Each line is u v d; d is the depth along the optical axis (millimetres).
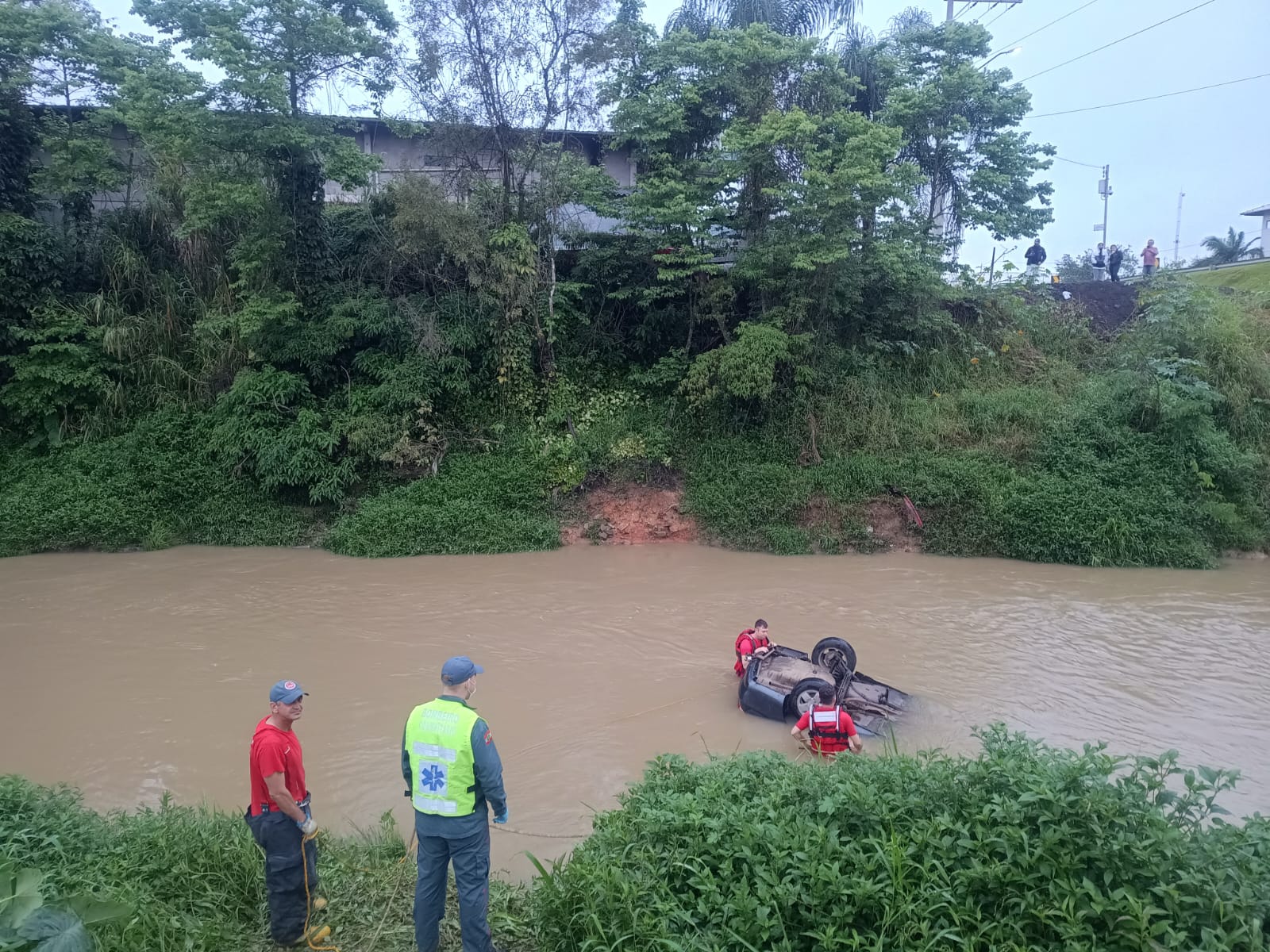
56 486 17859
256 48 17609
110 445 18781
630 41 19000
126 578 15125
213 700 9492
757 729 8633
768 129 17078
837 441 18938
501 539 17359
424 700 9445
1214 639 11625
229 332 19641
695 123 19797
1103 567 16109
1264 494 17750
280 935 4926
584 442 19031
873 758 7129
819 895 4398
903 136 19688
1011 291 22781
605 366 21484
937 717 8891
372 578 15148
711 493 18125
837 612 12953
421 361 18953
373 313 19000
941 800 5082
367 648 11258
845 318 20500
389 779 7562
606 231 22875
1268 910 3943
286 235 19078
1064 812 4449
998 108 20438
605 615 12805
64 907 3617
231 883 5422
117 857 5586
